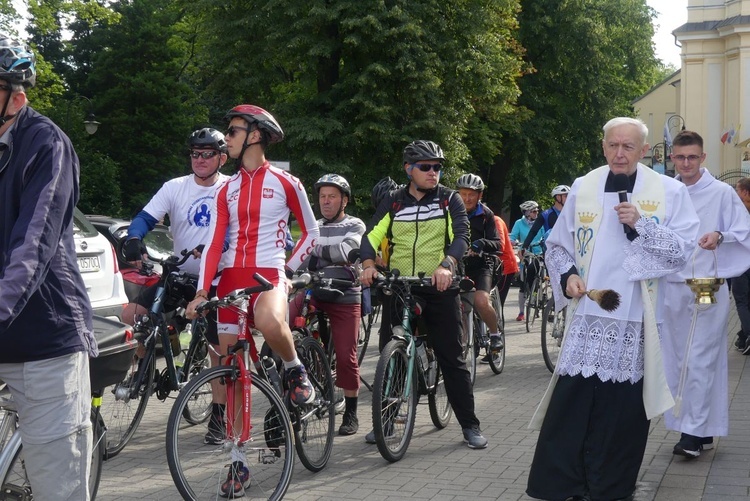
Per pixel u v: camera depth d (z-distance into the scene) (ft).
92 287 29.99
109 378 14.51
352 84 87.51
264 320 16.49
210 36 92.89
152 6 132.26
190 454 15.96
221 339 17.58
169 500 17.94
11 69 11.27
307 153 86.79
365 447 22.02
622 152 16.65
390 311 21.74
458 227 21.11
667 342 21.29
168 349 21.91
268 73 92.17
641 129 16.72
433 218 21.29
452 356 21.72
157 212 22.29
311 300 23.18
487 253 29.37
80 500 11.98
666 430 23.41
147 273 21.80
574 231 17.15
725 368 20.68
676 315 20.99
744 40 136.77
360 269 23.36
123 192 126.62
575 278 16.69
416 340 21.97
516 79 123.95
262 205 17.04
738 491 17.84
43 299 11.49
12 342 11.37
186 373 22.52
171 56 131.85
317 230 17.93
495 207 130.41
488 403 27.35
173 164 127.95
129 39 130.41
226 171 86.02
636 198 16.78
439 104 89.45
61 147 11.35
